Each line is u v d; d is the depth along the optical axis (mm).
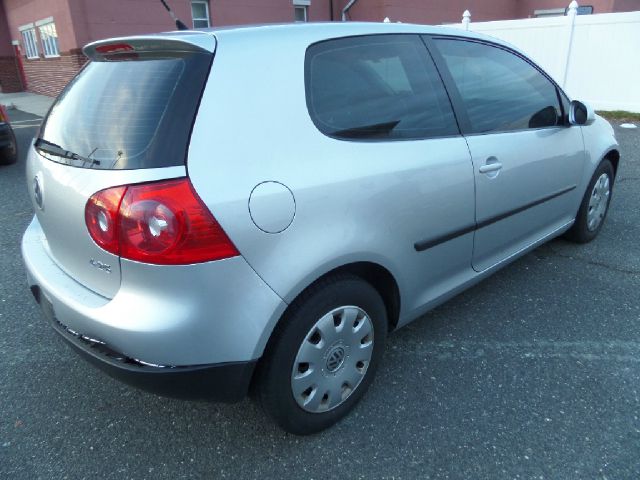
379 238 2166
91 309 1844
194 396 1874
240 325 1808
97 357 1862
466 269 2832
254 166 1807
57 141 2100
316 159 1976
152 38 1951
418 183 2314
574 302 3242
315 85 2078
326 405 2207
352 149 2104
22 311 3305
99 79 2129
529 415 2309
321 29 2205
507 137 2850
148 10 12930
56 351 2891
